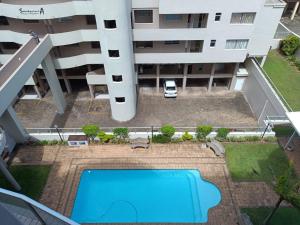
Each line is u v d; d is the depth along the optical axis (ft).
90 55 84.48
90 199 61.00
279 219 54.49
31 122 85.71
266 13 80.43
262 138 72.90
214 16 75.25
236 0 71.87
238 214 56.13
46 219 26.37
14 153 70.79
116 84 75.97
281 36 111.65
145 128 80.18
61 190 61.62
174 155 69.67
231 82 96.99
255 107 88.17
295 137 72.84
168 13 74.84
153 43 86.58
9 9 71.10
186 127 80.64
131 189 62.80
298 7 143.13
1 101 55.62
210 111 89.30
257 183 62.23
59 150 71.67
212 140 72.08
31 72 66.59
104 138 72.23
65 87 100.99
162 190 62.39
